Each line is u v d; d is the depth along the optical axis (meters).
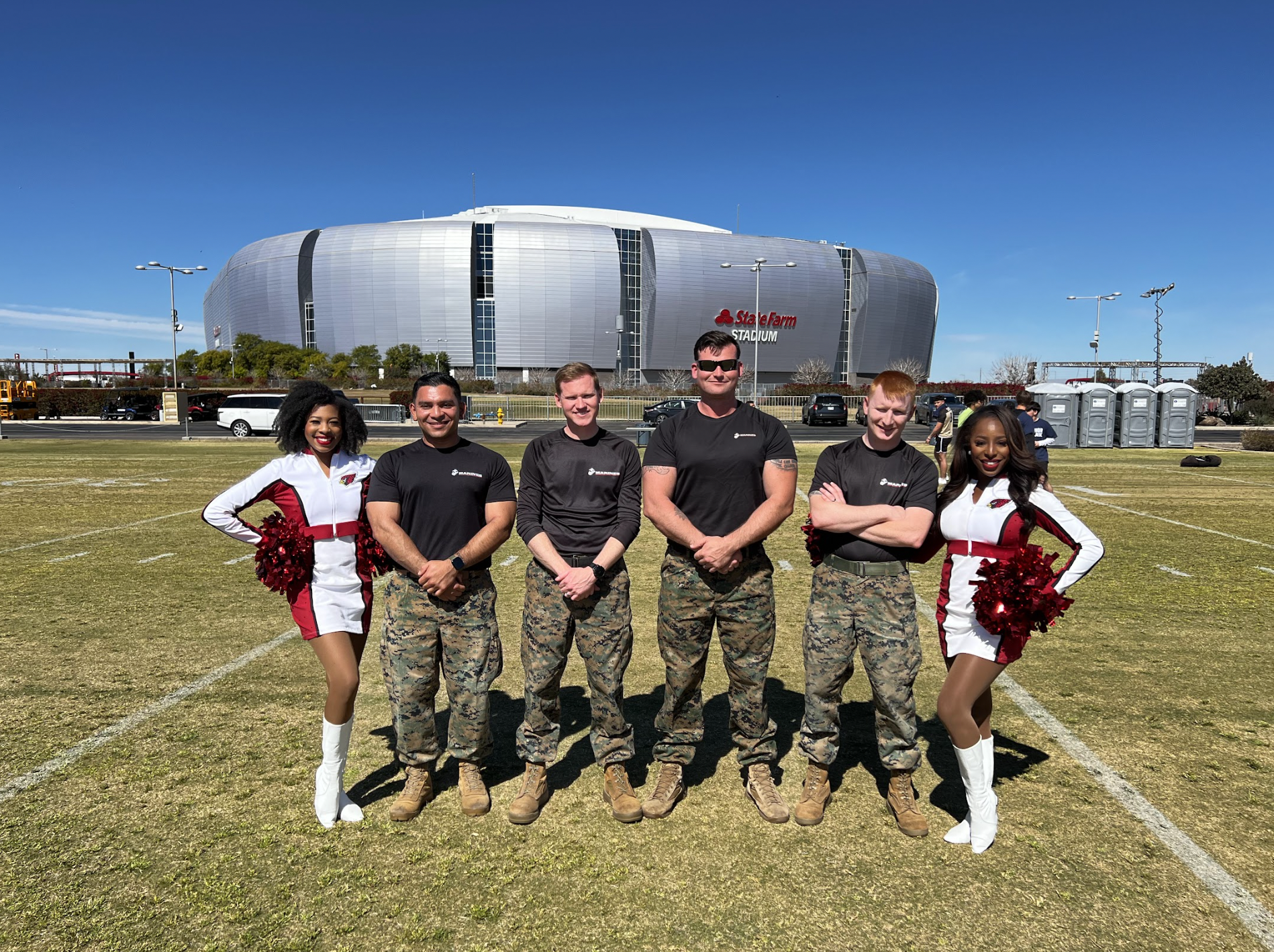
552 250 85.75
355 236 86.25
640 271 89.38
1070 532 2.47
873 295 92.94
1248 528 8.84
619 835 2.76
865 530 2.69
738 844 2.71
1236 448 21.14
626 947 2.18
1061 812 2.89
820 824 2.84
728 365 2.79
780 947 2.18
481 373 87.31
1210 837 2.73
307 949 2.17
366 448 21.02
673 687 2.97
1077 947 2.18
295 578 2.72
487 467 2.92
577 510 2.92
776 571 7.06
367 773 3.23
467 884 2.47
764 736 2.95
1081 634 5.01
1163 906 2.36
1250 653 4.66
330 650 2.74
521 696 4.09
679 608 2.88
